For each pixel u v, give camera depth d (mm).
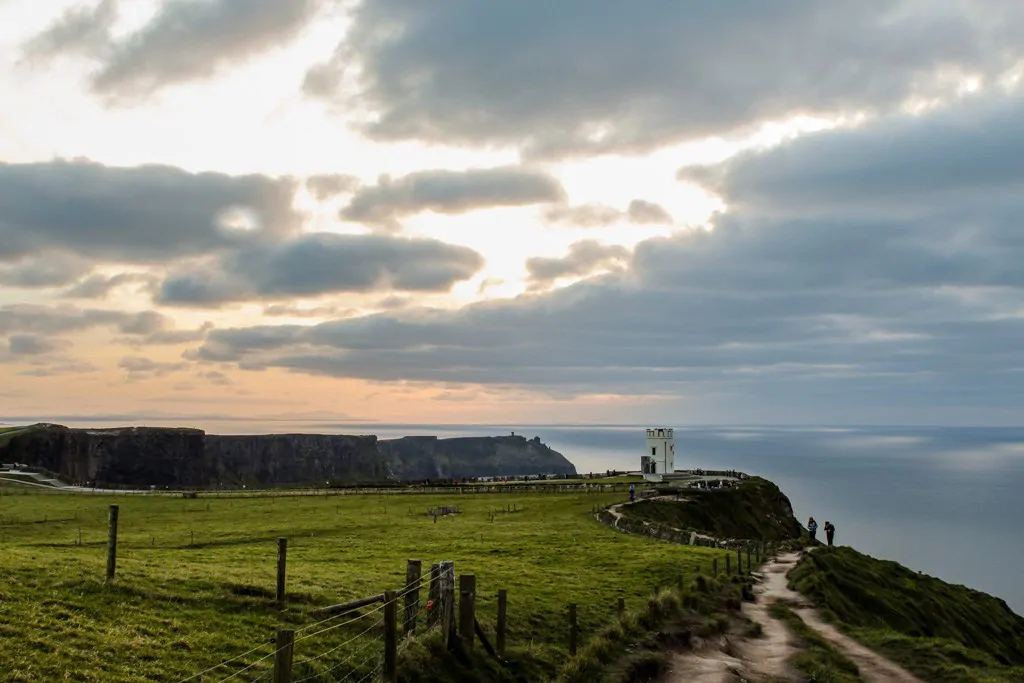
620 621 32844
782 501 135125
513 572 46188
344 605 20578
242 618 25719
